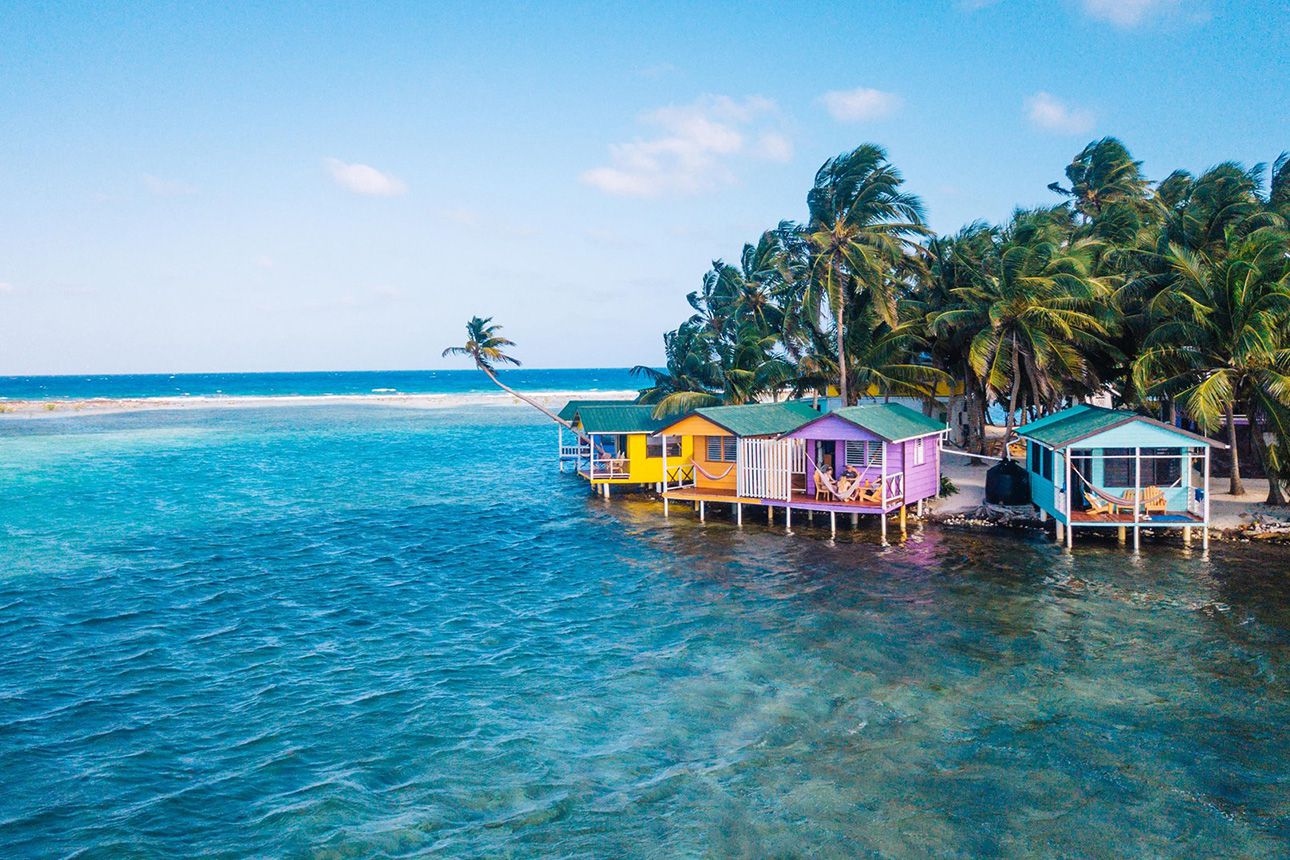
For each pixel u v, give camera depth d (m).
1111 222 51.53
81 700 19.94
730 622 24.98
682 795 15.18
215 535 39.16
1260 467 40.94
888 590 27.62
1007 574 28.91
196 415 125.25
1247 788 14.92
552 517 43.25
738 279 55.69
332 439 88.75
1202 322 33.19
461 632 24.89
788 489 37.53
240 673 21.67
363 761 16.73
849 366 48.78
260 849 13.66
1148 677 19.88
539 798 15.22
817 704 18.89
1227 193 49.69
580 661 22.17
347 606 27.69
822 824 14.10
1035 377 45.12
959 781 15.38
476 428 103.19
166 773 16.31
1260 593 25.86
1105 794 14.81
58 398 178.75
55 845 13.81
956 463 50.47
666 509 42.75
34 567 32.94
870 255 44.12
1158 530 33.78
